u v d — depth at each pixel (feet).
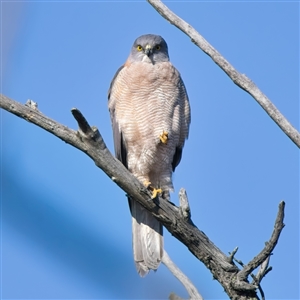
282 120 23.31
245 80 23.99
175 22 25.34
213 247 28.71
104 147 27.22
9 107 25.59
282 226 25.54
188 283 25.07
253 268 26.78
